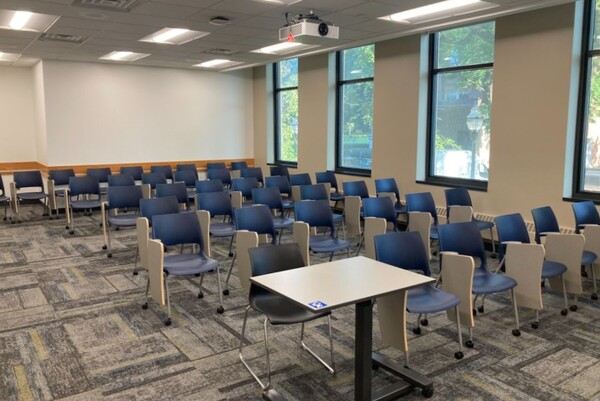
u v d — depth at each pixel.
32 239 7.01
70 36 6.91
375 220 4.78
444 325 4.01
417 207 5.82
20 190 9.51
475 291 3.57
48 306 4.42
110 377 3.18
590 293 4.79
